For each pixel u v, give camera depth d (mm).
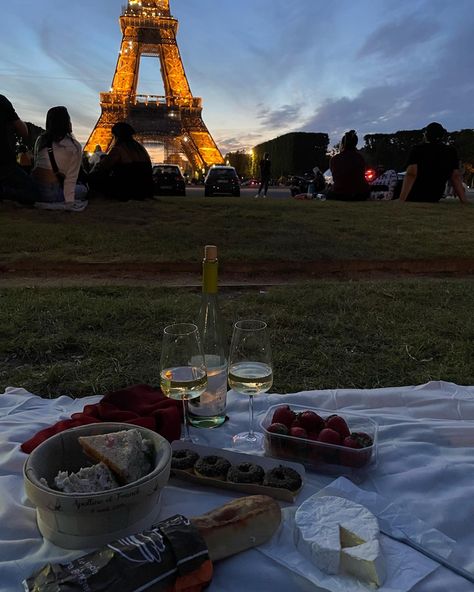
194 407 1711
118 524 1059
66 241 7207
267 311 4340
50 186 9430
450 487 1369
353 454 1370
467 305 4625
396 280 6090
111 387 2812
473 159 42312
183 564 933
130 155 11625
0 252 6543
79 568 894
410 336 3674
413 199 13273
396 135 41875
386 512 1189
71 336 3562
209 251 1712
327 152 49781
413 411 1938
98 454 1129
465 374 3029
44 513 1065
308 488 1332
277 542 1111
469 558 1105
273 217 10211
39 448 1170
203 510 1235
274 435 1451
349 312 4312
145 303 4430
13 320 3893
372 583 976
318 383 2896
